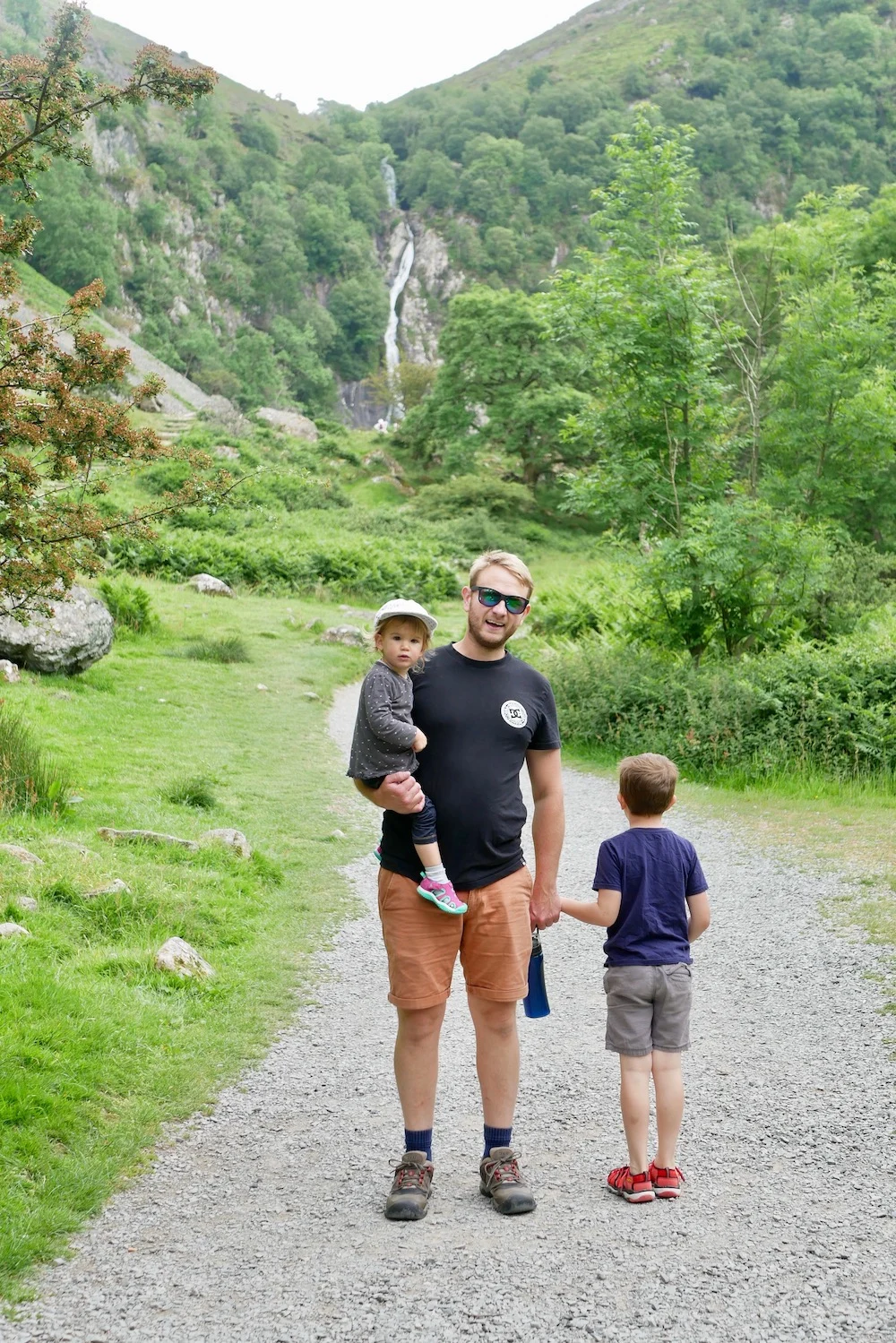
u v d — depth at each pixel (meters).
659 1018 3.66
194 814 9.73
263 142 191.88
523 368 64.56
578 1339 2.76
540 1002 3.74
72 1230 3.39
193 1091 4.59
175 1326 2.85
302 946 6.88
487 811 3.51
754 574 16.28
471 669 3.62
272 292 162.00
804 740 12.51
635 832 3.78
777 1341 2.75
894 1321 2.85
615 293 16.08
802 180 169.00
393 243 188.00
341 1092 4.69
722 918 7.66
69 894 6.55
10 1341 2.78
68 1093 4.25
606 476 16.88
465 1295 2.98
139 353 93.12
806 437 20.22
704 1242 3.29
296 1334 2.81
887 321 21.36
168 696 15.78
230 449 53.94
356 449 68.69
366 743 3.45
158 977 5.71
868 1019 5.56
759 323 19.19
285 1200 3.64
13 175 7.33
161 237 153.25
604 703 15.09
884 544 30.67
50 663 14.74
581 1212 3.51
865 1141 4.10
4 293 7.23
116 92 7.24
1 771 8.88
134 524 7.69
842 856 9.10
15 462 6.73
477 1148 4.10
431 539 46.53
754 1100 4.55
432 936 3.53
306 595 30.47
